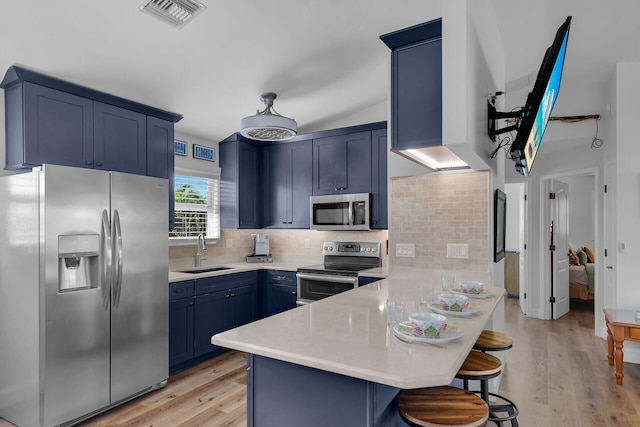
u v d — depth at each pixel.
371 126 4.03
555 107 4.57
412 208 3.08
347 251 4.37
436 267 2.98
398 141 2.13
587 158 4.75
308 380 1.46
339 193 4.21
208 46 2.78
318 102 4.07
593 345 4.21
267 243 4.86
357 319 1.77
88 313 2.53
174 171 3.74
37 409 2.35
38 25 2.27
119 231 2.70
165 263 3.06
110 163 3.07
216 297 3.79
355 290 2.52
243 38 2.77
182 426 2.48
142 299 2.88
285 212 4.59
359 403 1.34
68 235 2.44
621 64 3.75
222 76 3.21
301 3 2.54
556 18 2.92
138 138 3.30
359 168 4.11
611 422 2.60
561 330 4.79
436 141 2.02
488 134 2.53
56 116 2.74
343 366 1.20
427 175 3.03
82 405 2.50
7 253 2.53
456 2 1.90
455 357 1.27
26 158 2.58
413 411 1.38
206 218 4.43
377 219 3.99
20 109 2.60
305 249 4.75
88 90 2.90
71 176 2.46
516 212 7.43
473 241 2.85
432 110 2.04
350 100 4.14
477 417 1.34
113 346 2.67
